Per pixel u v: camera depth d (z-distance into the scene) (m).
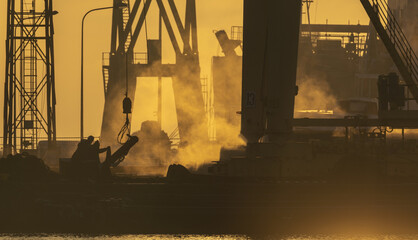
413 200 143.50
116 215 136.62
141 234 134.75
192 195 141.38
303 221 137.50
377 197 143.88
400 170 165.38
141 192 143.25
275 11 166.38
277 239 130.88
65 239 129.12
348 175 153.00
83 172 154.38
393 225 138.25
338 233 136.25
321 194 143.88
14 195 139.88
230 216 137.38
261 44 169.62
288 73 167.62
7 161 153.50
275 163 160.12
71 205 138.62
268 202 141.00
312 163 161.00
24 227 137.12
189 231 136.38
